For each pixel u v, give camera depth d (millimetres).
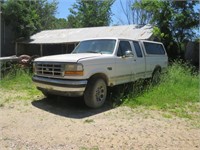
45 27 35938
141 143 4617
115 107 7215
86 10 36594
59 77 6773
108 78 7375
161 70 10508
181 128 5500
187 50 19188
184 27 17766
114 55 7645
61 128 5383
